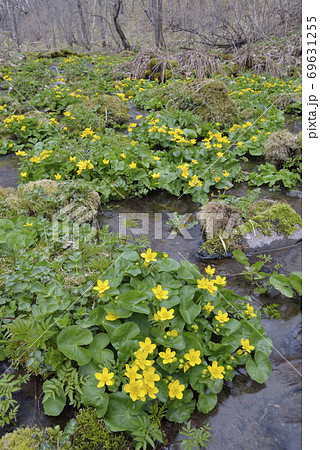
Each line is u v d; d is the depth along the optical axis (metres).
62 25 26.44
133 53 14.48
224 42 13.78
